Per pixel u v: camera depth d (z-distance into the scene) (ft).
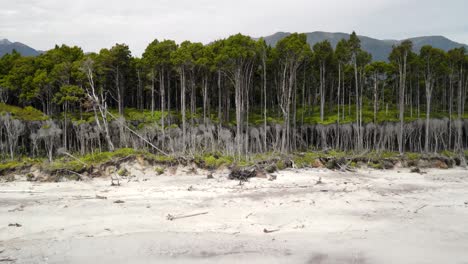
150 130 188.24
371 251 53.26
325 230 64.39
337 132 232.32
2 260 49.29
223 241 57.77
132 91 267.39
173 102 288.30
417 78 274.98
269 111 272.31
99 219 71.46
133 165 135.64
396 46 248.52
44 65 206.90
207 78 227.61
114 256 51.16
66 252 52.60
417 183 119.96
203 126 204.03
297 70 244.01
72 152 187.01
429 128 231.30
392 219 71.67
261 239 59.00
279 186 110.01
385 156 180.14
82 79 193.36
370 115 249.96
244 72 219.20
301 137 234.38
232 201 87.66
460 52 243.19
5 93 218.38
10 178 122.21
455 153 197.47
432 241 57.88
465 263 48.67
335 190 103.24
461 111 270.87
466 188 110.01
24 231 63.21
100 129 177.37
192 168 138.51
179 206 82.48
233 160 149.89
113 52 207.72
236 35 193.67
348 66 276.41
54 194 97.76
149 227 66.13
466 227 65.98
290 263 48.85
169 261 49.44
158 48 195.93
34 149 188.14
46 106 232.73
